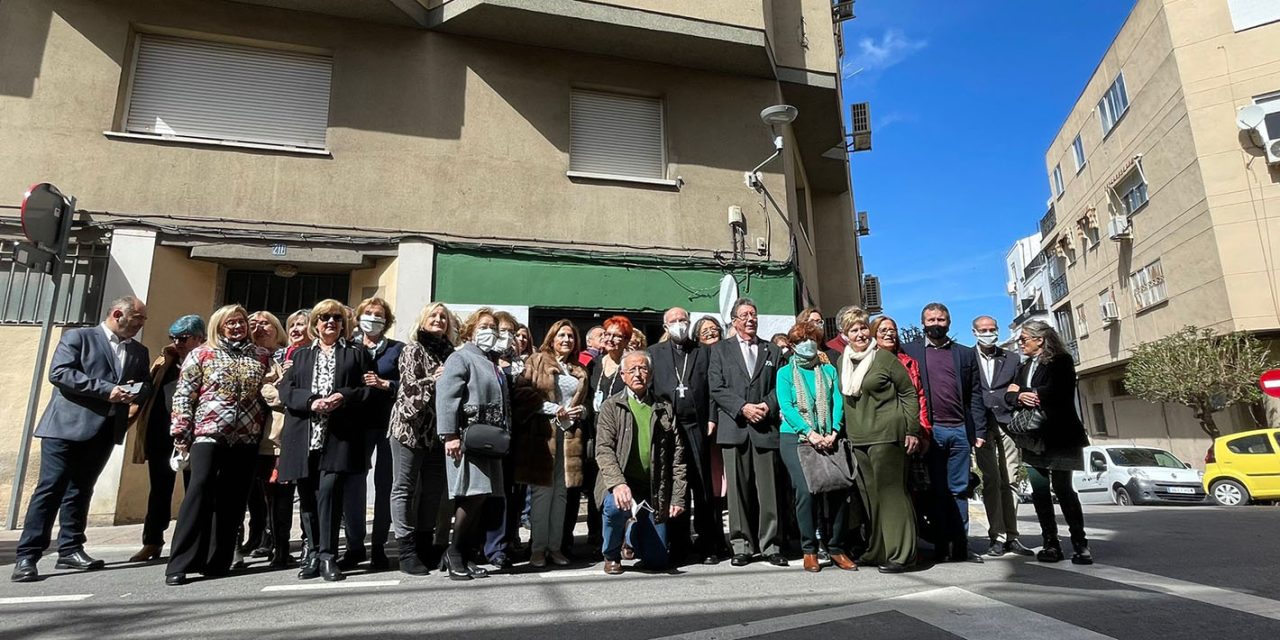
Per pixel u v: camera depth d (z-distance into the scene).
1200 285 18.44
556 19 9.39
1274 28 17.61
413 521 4.71
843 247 16.84
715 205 10.27
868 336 5.07
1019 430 5.03
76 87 8.21
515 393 4.99
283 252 8.41
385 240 8.76
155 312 7.95
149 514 5.26
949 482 5.14
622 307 9.48
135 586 4.27
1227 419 17.64
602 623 3.34
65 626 3.32
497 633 3.17
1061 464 4.84
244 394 4.68
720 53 10.28
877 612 3.48
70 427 4.70
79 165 8.05
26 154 7.93
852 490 4.87
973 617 3.35
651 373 4.91
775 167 10.71
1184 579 4.27
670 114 10.42
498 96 9.68
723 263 10.01
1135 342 22.38
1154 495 13.91
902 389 4.86
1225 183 17.70
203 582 4.40
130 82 8.58
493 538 4.93
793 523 5.79
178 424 4.48
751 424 5.06
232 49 8.99
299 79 9.16
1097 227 25.03
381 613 3.55
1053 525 5.00
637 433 4.82
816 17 12.09
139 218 8.10
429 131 9.27
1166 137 19.70
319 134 9.12
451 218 9.10
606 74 10.25
